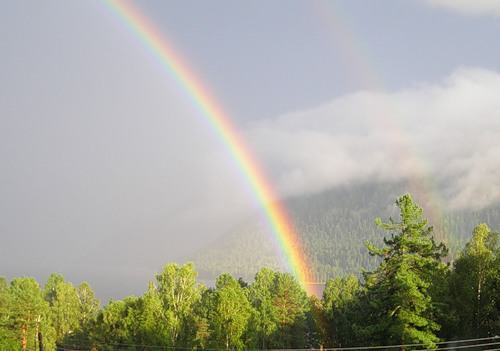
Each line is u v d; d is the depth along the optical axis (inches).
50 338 3334.2
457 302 2225.6
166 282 3196.4
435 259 2070.6
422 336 1775.3
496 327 2234.3
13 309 3152.1
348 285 3661.4
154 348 2773.1
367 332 1876.2
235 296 2672.2
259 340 3002.0
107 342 3238.2
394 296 1841.8
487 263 2304.4
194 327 2933.1
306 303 3683.6
